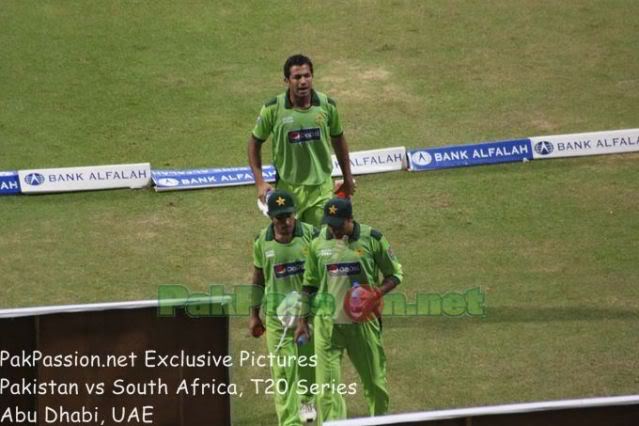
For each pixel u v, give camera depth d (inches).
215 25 2972.4
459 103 2598.4
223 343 1350.9
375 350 1384.1
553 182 2250.2
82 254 1977.1
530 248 1982.0
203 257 1964.8
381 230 2053.4
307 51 2844.5
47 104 2578.7
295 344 1406.3
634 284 1841.8
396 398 1519.4
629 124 2482.8
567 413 1101.7
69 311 1311.5
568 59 2810.0
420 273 1891.0
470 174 2290.8
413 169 2300.7
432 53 2839.6
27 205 2172.7
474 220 2092.8
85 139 2429.9
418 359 1626.5
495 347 1656.0
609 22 2992.1
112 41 2876.5
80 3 3070.9
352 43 2886.3
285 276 1412.4
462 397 1518.2
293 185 1654.8
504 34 2933.1
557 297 1803.6
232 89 2657.5
